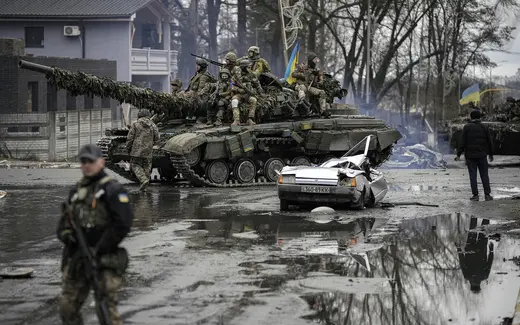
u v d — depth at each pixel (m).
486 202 28.27
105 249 10.41
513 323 11.96
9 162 51.16
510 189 33.94
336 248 18.55
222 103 35.34
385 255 17.70
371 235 20.50
